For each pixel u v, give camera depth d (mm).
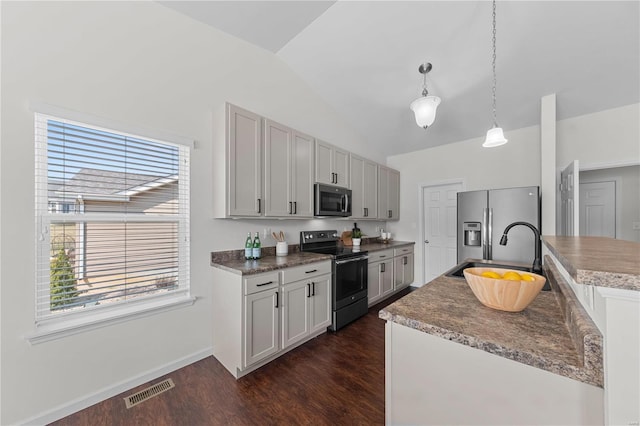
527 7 1929
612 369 536
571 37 2074
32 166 1489
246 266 2090
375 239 4414
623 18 1873
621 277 500
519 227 2869
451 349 842
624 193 3658
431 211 4281
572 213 2471
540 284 907
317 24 2355
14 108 1434
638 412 513
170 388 1813
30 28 1479
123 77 1804
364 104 3352
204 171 2229
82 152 1670
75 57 1619
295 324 2295
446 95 2920
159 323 1962
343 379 1913
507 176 3479
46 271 1550
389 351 985
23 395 1446
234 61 2439
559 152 3033
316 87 3207
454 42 2291
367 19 2217
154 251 1986
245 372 1986
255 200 2283
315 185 2869
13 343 1425
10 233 1429
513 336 782
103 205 1753
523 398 712
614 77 2359
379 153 4391
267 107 2709
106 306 1756
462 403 818
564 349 700
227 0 2035
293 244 3035
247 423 1510
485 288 985
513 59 2348
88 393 1646
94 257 1719
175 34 2061
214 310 2229
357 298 2990
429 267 4293
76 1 1628
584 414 620
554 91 2641
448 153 4023
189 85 2139
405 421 942
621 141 2701
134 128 1836
